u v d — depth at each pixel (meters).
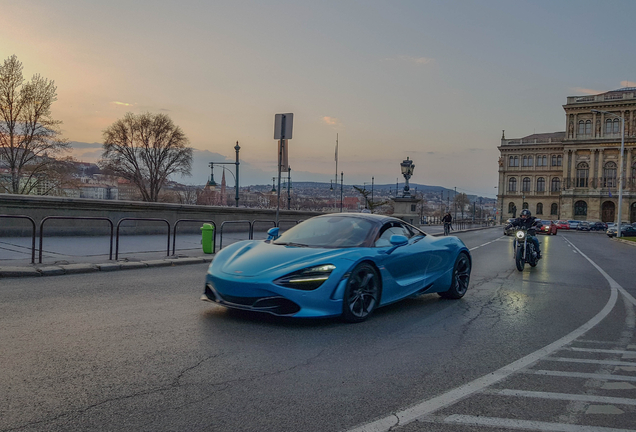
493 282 9.89
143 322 5.23
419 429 2.91
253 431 2.79
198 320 5.41
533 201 107.31
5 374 3.52
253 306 5.20
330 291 5.27
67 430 2.71
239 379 3.63
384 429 2.89
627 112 89.25
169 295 6.84
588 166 92.94
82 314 5.50
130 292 6.98
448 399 3.41
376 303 5.89
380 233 6.34
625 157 89.19
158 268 9.86
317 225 6.59
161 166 66.06
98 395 3.22
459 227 54.50
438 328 5.58
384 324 5.66
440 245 7.25
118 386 3.39
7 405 3.00
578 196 93.19
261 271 5.22
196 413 3.00
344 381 3.68
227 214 20.34
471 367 4.17
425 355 4.47
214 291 5.46
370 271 5.80
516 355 4.61
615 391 3.70
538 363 4.37
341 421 2.97
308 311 5.17
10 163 38.59
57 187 40.66
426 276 6.87
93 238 14.36
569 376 4.03
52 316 5.35
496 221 110.62
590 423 3.10
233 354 4.23
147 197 64.94
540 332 5.60
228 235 19.19
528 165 107.88
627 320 6.43
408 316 6.19
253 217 21.78
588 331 5.73
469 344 4.93
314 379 3.70
